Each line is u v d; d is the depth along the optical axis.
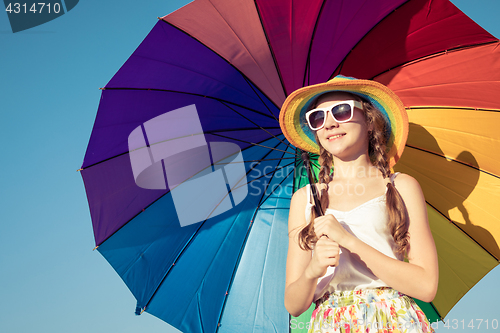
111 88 2.62
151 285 2.90
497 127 2.57
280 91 2.95
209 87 2.88
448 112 2.68
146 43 2.54
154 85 2.74
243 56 2.73
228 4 2.48
